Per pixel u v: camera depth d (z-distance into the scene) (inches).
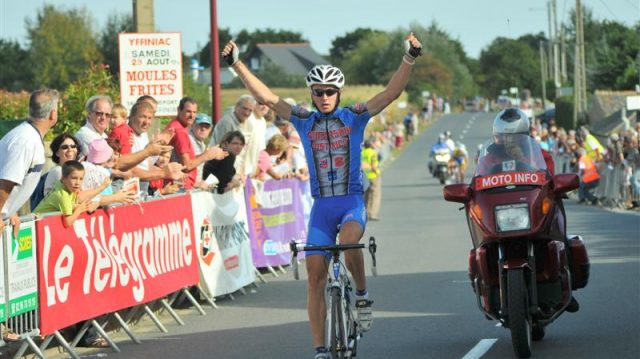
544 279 362.3
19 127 365.1
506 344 385.1
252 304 528.1
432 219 1064.2
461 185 372.2
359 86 4249.5
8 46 4820.4
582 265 384.2
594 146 1393.9
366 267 651.5
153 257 460.1
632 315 435.5
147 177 478.9
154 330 458.3
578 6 2351.1
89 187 428.1
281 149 685.3
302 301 531.8
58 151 424.8
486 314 370.9
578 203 1350.9
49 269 372.2
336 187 331.6
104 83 854.5
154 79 671.8
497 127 380.2
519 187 359.3
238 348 401.7
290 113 335.6
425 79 5915.4
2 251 343.6
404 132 3558.1
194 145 589.0
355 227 325.4
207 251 526.6
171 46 671.8
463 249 744.3
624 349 365.4
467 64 7106.3
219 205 553.0
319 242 330.0
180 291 519.5
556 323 426.0
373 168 1081.4
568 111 2704.2
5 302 344.5
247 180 625.6
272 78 5339.6
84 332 406.9
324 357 310.3
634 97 1347.2
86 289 397.4
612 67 3417.8
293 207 716.0
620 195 1215.6
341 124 331.3
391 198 1510.8
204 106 1585.9
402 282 573.3
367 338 406.9
